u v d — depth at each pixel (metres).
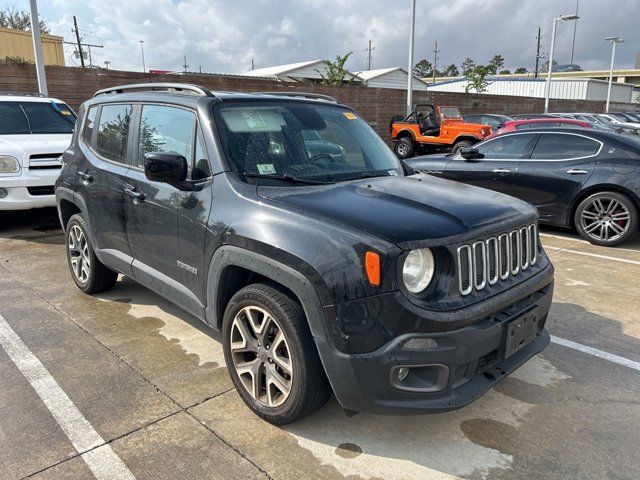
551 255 6.49
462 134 17.91
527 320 2.85
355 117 4.20
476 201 3.02
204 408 3.10
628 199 6.65
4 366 3.58
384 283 2.39
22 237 7.18
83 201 4.49
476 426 2.96
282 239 2.65
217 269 3.04
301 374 2.65
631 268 5.92
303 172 3.31
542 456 2.71
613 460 2.68
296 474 2.56
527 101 29.86
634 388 3.38
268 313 2.76
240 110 3.49
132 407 3.10
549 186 7.23
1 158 6.84
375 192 3.04
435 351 2.43
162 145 3.66
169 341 3.98
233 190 3.03
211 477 2.53
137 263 3.96
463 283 2.61
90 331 4.14
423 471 2.60
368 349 2.43
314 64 38.84
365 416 3.03
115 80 14.08
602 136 7.00
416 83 45.06
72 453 2.70
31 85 12.82
